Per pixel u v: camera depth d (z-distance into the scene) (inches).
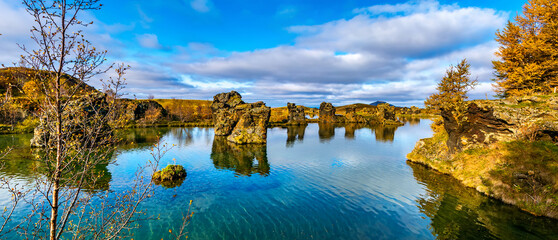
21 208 1007.6
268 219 1043.3
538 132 1380.4
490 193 1273.4
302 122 6550.2
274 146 2950.3
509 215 1061.1
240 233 932.0
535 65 1750.7
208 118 6811.0
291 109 7017.7
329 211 1122.7
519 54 1875.0
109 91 371.9
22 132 3100.4
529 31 1948.8
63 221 377.1
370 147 2881.4
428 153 2016.5
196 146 2834.6
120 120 394.6
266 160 2172.7
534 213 1061.8
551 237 884.6
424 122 7337.6
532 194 1130.0
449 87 2114.9
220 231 943.7
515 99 1588.3
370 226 991.0
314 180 1578.5
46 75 325.4
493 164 1401.3
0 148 2110.0
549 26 1776.6
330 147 2871.6
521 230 937.5
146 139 3208.7
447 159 1797.5
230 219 1039.6
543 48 1697.8
